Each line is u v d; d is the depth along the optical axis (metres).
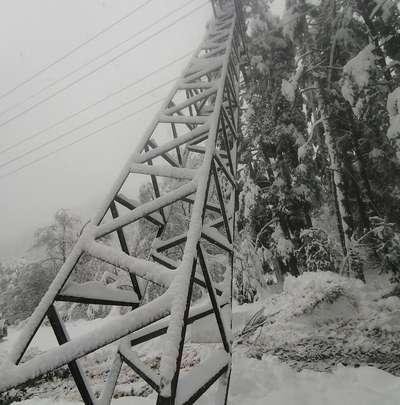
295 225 15.97
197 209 3.26
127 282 4.00
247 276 14.20
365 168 16.27
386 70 12.27
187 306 2.59
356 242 13.62
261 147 16.09
